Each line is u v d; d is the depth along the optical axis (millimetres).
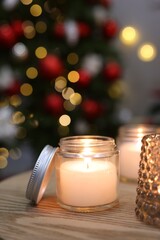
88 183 484
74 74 1037
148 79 1559
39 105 1010
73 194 486
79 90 1074
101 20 1104
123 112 1187
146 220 447
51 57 932
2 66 983
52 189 567
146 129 626
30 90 1017
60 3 1051
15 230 437
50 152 507
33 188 498
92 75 1059
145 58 1486
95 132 1104
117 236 420
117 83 1181
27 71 991
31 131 1018
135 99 1592
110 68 1066
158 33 1510
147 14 1520
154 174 452
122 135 623
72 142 511
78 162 505
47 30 1038
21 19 1019
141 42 1547
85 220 460
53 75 912
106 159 507
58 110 951
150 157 461
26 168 1416
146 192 453
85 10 1064
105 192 489
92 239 415
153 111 1349
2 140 1033
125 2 1543
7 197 534
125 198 527
